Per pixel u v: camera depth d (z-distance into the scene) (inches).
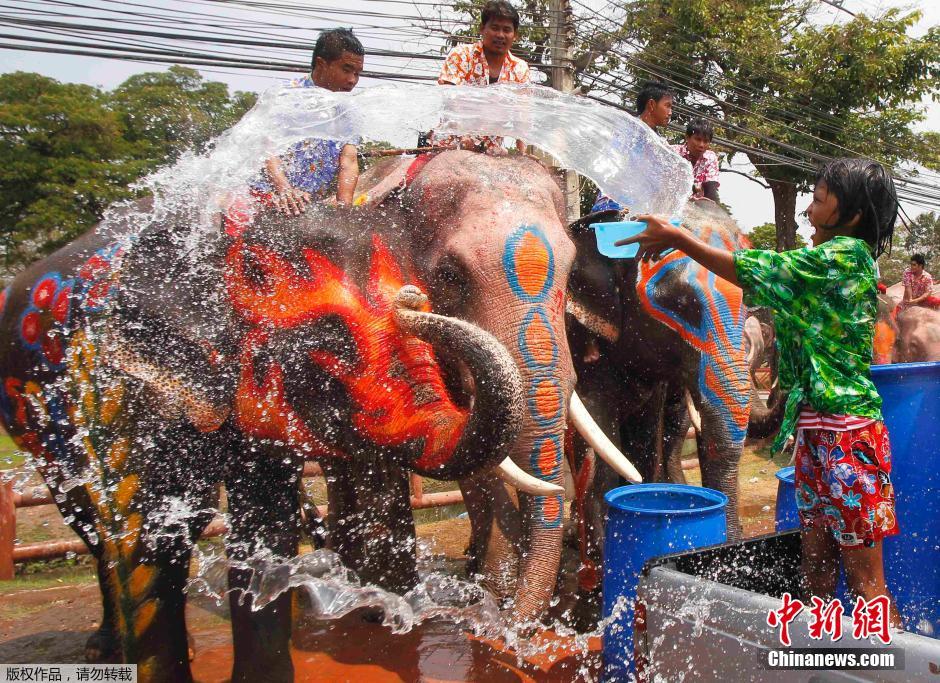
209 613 170.4
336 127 142.0
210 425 117.3
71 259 130.3
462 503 264.8
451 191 148.2
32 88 660.1
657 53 538.0
